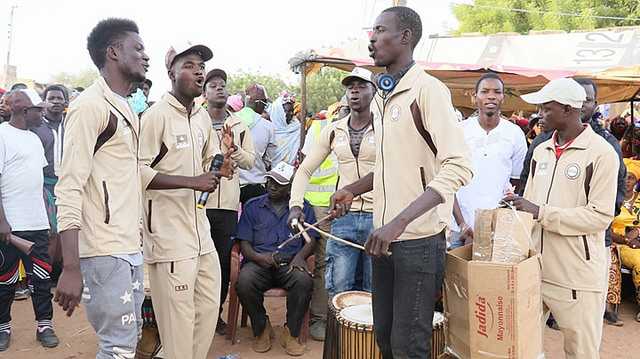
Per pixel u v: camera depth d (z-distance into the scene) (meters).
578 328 3.22
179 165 3.65
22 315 5.61
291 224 3.91
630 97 7.57
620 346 5.00
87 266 2.96
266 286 4.76
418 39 2.62
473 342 2.66
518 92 7.75
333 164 5.14
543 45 8.84
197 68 3.61
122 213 3.03
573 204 3.22
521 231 2.78
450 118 2.47
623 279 6.32
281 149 7.75
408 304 2.59
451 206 2.70
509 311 2.56
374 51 2.61
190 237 3.63
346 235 4.52
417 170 2.57
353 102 4.40
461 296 2.71
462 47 9.28
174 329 3.62
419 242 2.55
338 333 3.76
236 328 5.13
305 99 6.23
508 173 4.60
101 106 2.91
